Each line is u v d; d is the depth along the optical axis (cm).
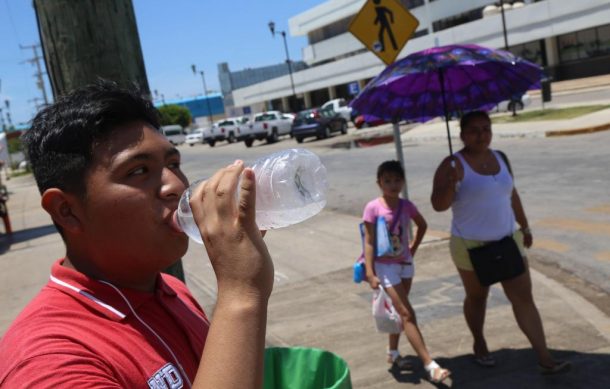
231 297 98
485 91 493
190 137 5112
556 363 396
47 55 261
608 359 415
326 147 2488
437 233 824
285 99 6881
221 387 92
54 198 116
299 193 130
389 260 413
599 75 3781
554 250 685
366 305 582
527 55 4166
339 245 844
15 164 5669
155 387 111
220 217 100
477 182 389
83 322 111
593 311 506
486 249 390
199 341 130
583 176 1045
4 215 1436
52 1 251
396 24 677
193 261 850
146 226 115
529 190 1002
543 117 2052
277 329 541
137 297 121
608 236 704
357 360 459
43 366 98
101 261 119
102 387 98
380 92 484
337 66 5669
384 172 411
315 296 630
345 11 5625
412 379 418
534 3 3934
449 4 4716
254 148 3388
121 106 116
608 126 1583
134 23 267
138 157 114
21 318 112
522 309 397
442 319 526
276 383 223
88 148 114
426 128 2558
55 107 119
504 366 423
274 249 858
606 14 3562
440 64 421
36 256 1066
